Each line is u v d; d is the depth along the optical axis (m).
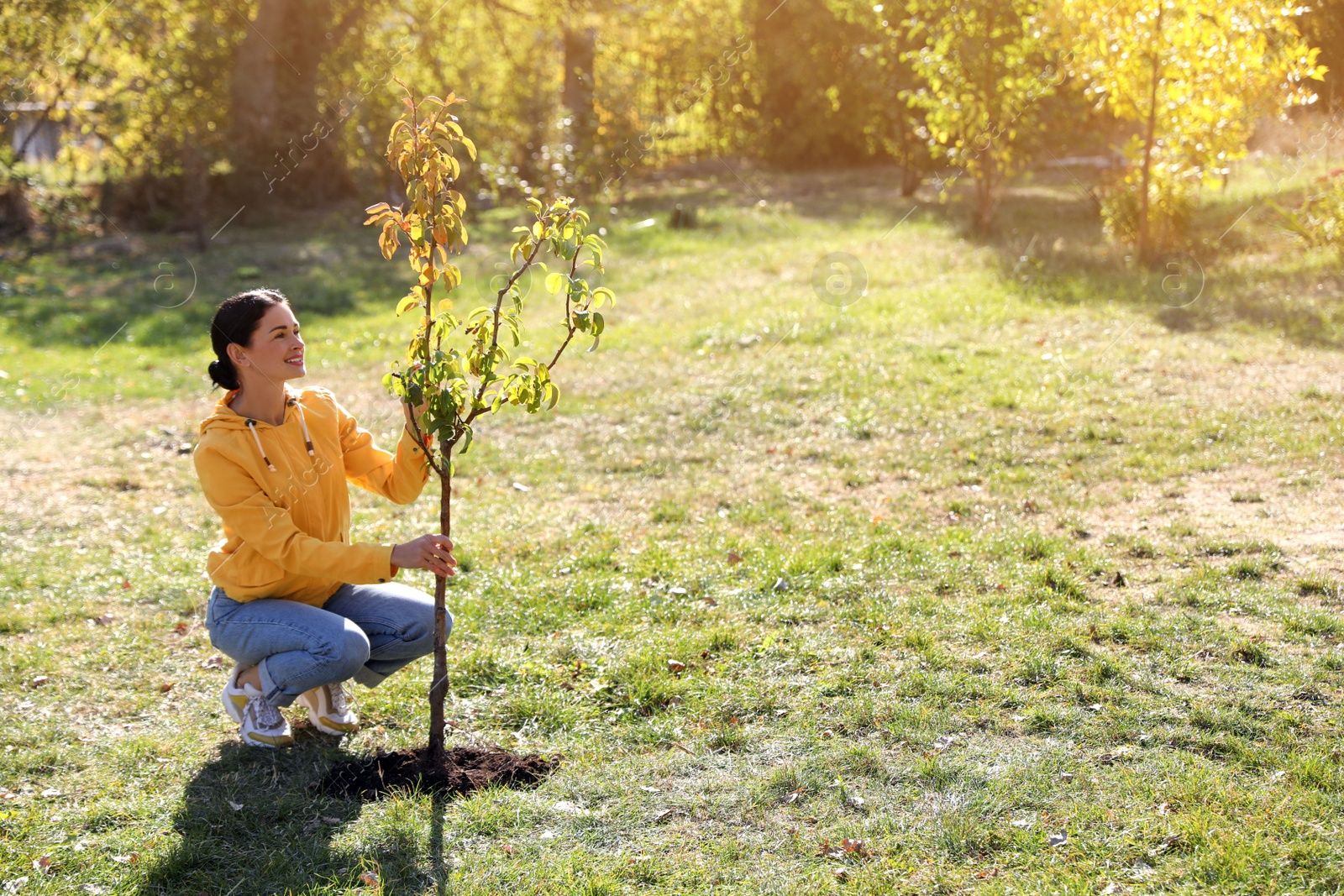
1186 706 3.80
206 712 4.10
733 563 5.42
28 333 12.76
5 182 18.70
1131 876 2.96
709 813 3.36
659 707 4.05
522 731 3.92
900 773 3.50
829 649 4.38
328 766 3.69
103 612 5.12
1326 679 3.91
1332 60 14.26
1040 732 3.72
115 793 3.54
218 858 3.18
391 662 3.75
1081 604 4.64
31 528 6.52
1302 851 2.98
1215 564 4.97
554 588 5.15
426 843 3.22
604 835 3.27
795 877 3.04
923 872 3.02
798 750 3.69
